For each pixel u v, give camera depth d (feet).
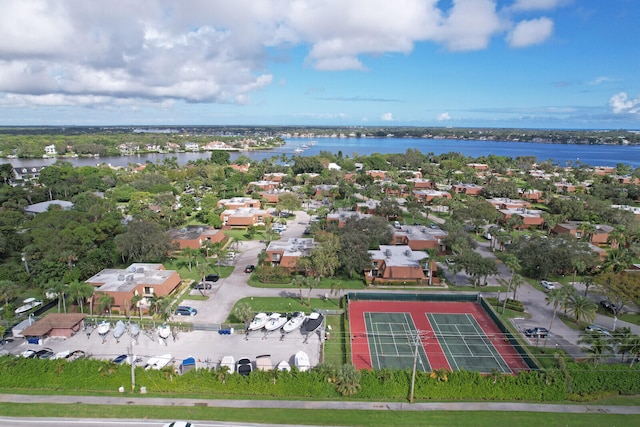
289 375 176.45
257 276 306.14
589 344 196.75
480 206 452.35
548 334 221.66
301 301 267.18
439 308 261.65
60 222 327.88
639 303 238.27
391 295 272.51
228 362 193.26
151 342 216.95
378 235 358.64
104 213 377.91
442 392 173.17
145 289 261.44
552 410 167.02
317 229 383.86
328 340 222.28
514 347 216.54
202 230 387.96
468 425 157.38
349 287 292.20
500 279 307.78
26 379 179.52
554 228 423.64
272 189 637.71
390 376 175.42
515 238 357.61
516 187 624.18
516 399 173.58
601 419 162.20
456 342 221.25
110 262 312.91
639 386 177.47
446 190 633.61
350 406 168.45
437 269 320.09
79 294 232.94
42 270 266.77
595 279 265.13
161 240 321.11
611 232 364.58
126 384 177.27
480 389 172.86
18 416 160.45
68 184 598.34
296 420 159.53
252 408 166.61
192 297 271.49
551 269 299.38
